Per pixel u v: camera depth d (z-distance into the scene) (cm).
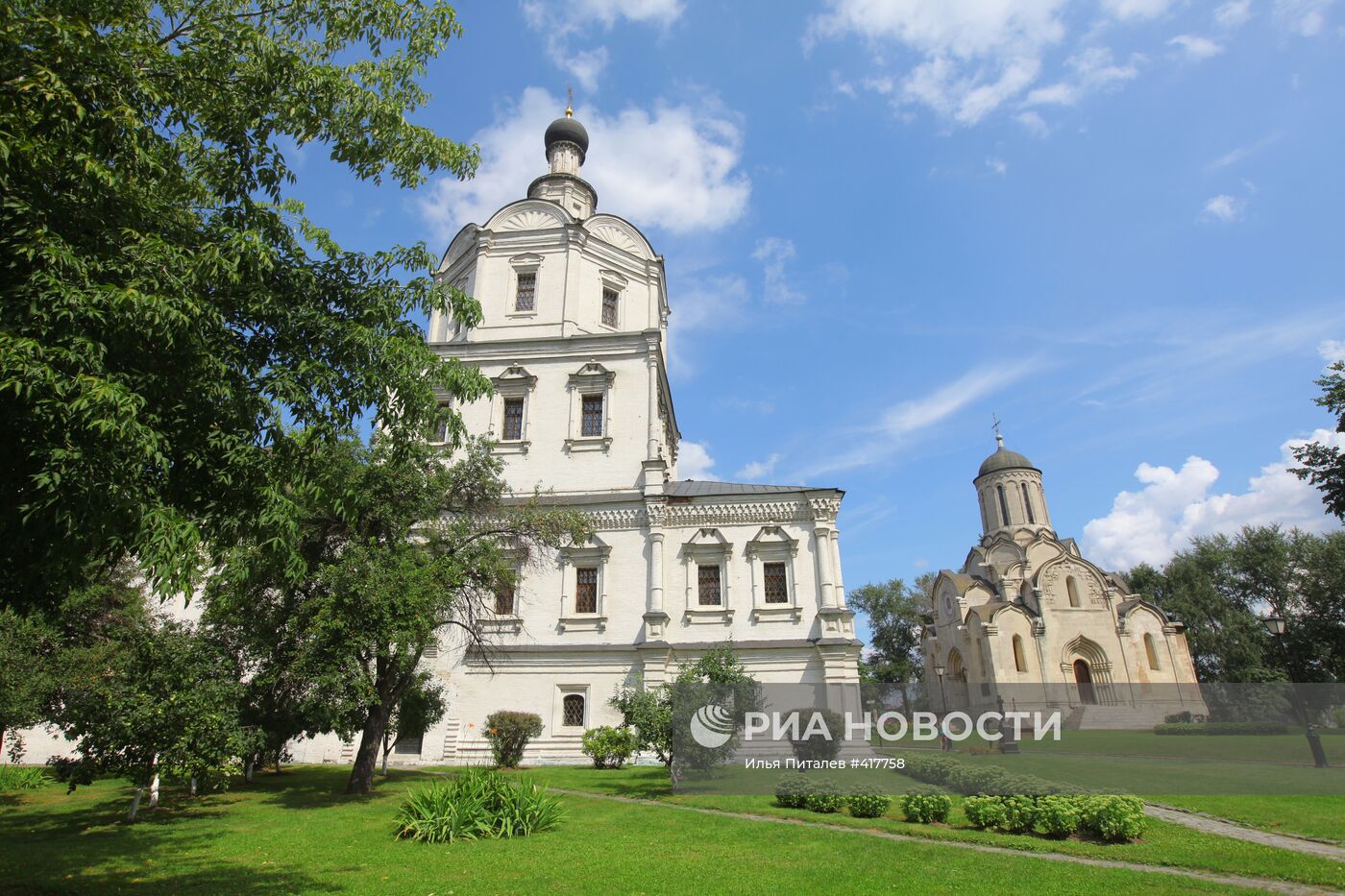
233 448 803
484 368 3469
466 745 2852
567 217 3722
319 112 995
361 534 1881
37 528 698
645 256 3950
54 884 987
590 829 1360
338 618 1639
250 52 945
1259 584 5616
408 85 1102
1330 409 2095
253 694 1892
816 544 3069
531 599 3073
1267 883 927
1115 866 1027
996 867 1011
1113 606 4916
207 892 938
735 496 3134
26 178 710
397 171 1087
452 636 2995
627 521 3141
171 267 763
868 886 917
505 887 941
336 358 936
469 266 3788
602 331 3647
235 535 869
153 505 709
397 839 1276
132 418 664
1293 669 5081
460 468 2155
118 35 802
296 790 1969
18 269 709
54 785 2127
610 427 3319
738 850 1154
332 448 938
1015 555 5653
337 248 1010
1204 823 1345
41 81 701
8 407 645
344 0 1038
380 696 1962
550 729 2864
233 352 875
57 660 1981
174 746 1498
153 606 2812
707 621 2994
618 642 2959
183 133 941
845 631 2906
